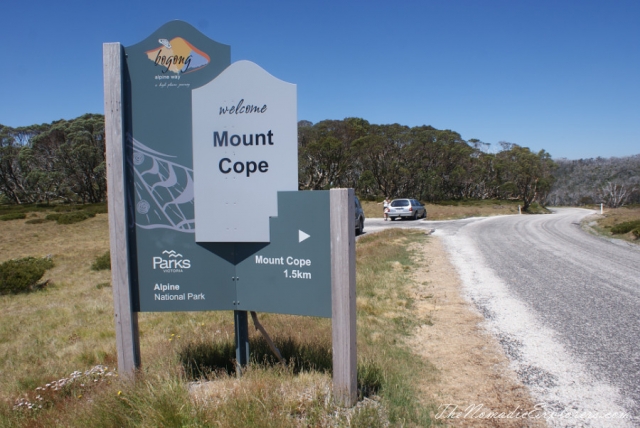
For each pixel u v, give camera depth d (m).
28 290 11.56
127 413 3.04
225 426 2.78
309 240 3.42
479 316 6.32
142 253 3.67
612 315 6.24
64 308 8.56
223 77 3.50
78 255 18.95
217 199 3.57
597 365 4.47
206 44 3.55
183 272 3.67
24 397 3.81
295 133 3.44
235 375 3.83
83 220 37.09
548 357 4.71
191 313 7.13
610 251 13.02
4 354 5.68
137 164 3.63
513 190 55.16
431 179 52.91
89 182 63.53
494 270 9.97
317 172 53.44
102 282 11.82
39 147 67.81
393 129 60.59
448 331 5.66
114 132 3.54
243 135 3.51
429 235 18.05
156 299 3.69
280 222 3.48
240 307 3.64
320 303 3.42
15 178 66.31
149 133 3.62
